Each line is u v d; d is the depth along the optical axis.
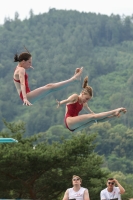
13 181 55.50
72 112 24.84
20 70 24.28
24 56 24.52
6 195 56.59
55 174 57.19
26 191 57.09
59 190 57.31
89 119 24.34
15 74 24.44
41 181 57.19
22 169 54.44
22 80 24.17
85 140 56.72
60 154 54.91
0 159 53.28
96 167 57.97
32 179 55.94
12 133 62.31
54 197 58.25
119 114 24.03
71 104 24.89
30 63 24.67
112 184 27.45
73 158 55.97
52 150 55.78
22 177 55.41
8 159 52.81
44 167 54.53
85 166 57.12
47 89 24.30
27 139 60.56
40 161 53.53
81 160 57.47
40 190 57.22
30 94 24.27
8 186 55.78
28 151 53.91
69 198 26.55
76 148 56.06
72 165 56.62
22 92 24.00
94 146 58.75
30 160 53.44
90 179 59.62
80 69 24.66
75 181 26.62
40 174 55.69
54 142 60.19
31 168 54.53
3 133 60.66
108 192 27.48
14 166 54.12
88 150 58.62
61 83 24.48
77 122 24.42
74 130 24.80
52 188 57.19
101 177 58.56
